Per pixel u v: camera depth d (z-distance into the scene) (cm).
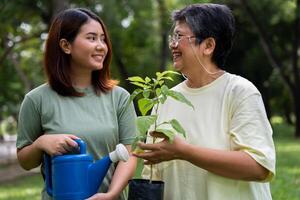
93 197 280
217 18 291
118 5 1886
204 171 290
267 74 2883
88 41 303
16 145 314
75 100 308
